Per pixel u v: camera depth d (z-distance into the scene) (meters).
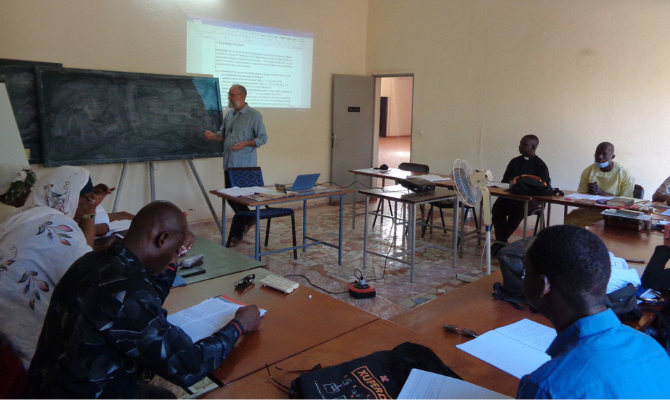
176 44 5.22
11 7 4.17
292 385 1.17
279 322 1.58
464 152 6.22
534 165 4.70
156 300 1.13
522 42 5.52
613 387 0.79
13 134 3.39
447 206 4.98
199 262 2.14
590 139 5.14
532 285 0.95
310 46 6.45
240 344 1.43
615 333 0.86
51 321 1.08
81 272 1.10
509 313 1.70
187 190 5.55
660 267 1.82
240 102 4.98
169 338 1.11
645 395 0.80
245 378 1.25
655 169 4.74
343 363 1.24
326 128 6.86
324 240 5.04
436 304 1.79
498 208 4.64
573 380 0.81
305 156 6.66
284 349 1.40
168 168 5.35
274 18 6.01
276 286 1.85
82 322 1.04
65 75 4.36
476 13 5.88
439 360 1.25
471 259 4.47
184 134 5.21
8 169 2.03
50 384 1.04
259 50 5.91
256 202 3.56
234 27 5.65
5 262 1.49
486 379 1.25
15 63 4.14
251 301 1.75
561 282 0.88
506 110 5.74
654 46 4.62
